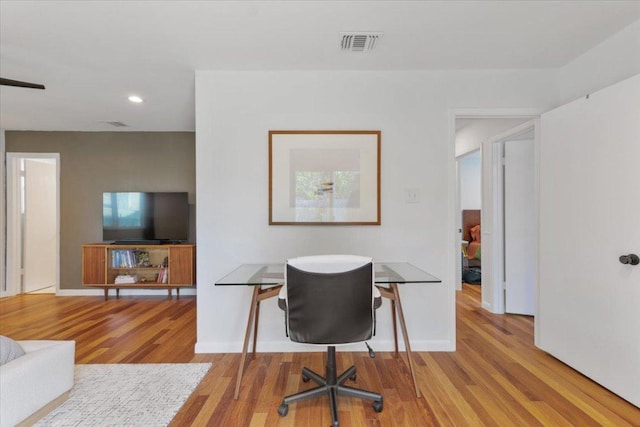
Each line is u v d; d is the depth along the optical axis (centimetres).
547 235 250
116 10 185
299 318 171
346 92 267
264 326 263
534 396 195
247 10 187
